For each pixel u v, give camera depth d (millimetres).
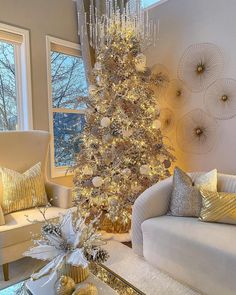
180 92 3162
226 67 2719
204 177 2164
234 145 2703
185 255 1713
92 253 1101
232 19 2633
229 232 1708
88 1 3533
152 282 1822
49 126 3209
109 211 2660
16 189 2135
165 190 2166
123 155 2582
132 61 2670
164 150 2738
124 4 3326
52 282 1150
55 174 3307
